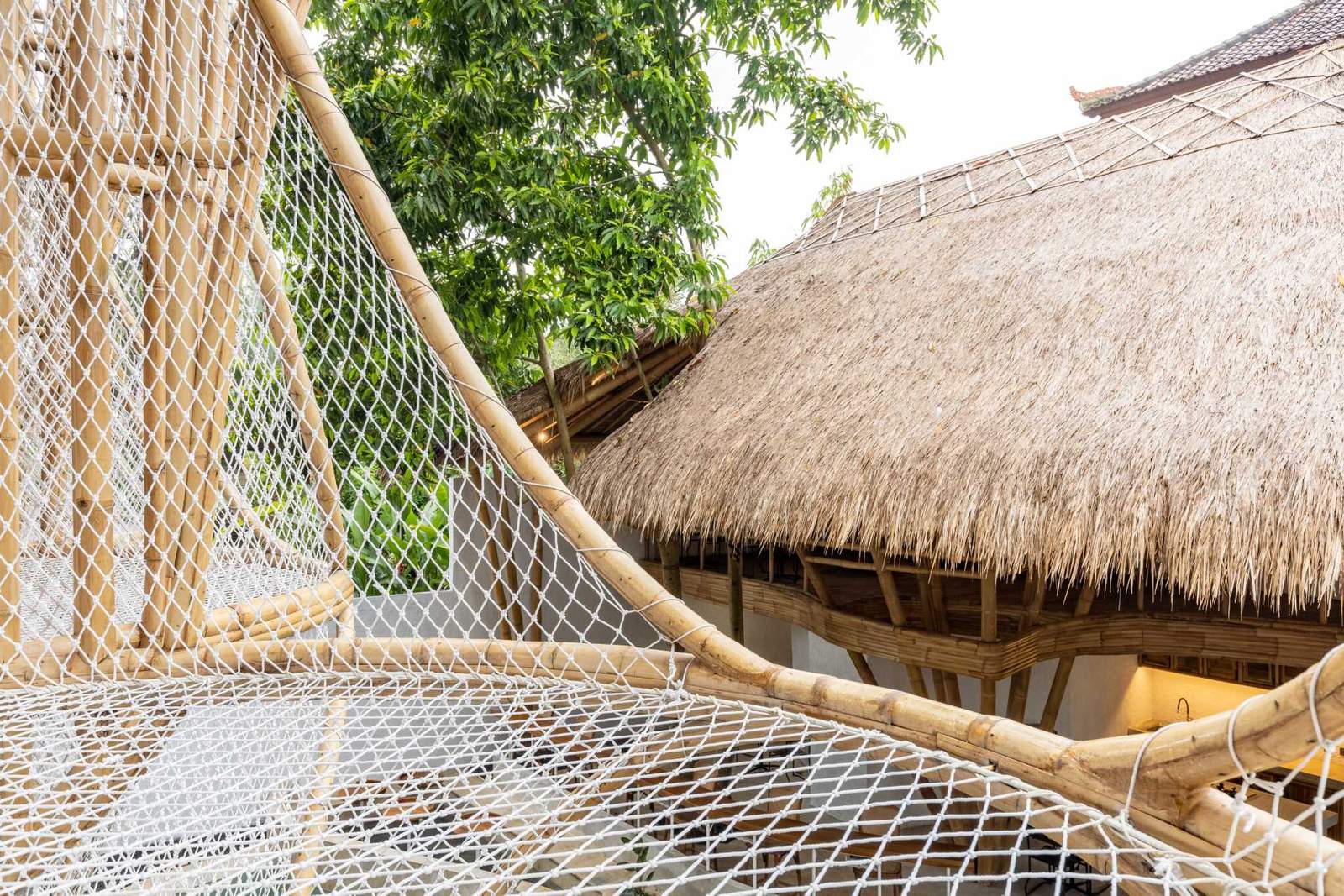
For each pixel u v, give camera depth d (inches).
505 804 59.1
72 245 77.3
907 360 183.9
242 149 83.4
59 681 77.2
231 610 86.7
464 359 82.1
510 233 211.3
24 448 92.7
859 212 281.0
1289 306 143.9
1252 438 122.0
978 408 156.7
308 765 68.1
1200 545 116.4
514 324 226.5
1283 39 425.4
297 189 99.3
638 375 246.1
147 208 78.2
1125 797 44.2
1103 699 276.2
